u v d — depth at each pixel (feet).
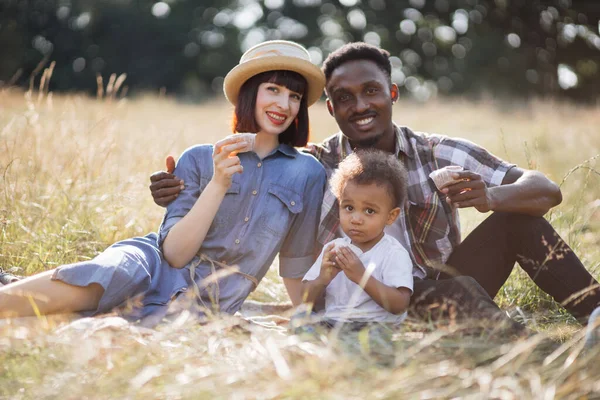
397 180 9.50
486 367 6.97
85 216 12.76
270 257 10.02
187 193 10.02
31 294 8.18
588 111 40.81
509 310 10.78
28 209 12.75
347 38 110.93
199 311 9.20
